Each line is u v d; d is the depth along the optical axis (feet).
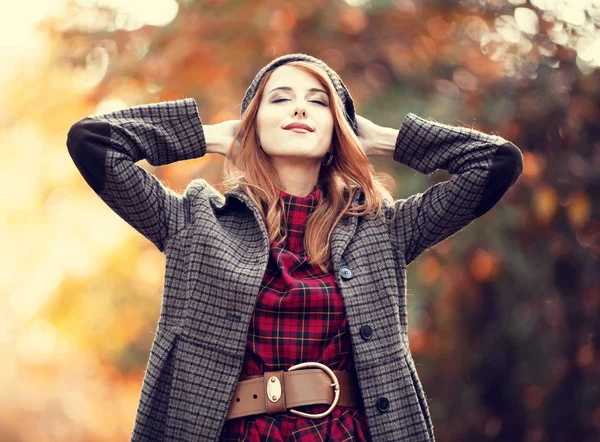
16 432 51.93
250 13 28.40
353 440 11.36
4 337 53.06
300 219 12.49
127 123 12.32
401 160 13.20
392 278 12.14
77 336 48.44
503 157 12.55
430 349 28.07
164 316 11.88
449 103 26.81
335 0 28.89
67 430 52.29
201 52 28.60
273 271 12.01
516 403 27.07
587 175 26.50
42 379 54.08
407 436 11.55
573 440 26.76
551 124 26.55
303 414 11.28
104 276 42.96
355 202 12.71
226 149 13.09
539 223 26.35
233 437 11.42
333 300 11.76
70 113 35.35
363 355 11.55
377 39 29.04
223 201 12.96
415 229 12.62
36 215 45.68
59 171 43.96
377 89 28.37
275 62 13.06
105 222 45.52
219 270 11.71
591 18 27.35
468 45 28.71
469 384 27.55
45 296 47.39
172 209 12.23
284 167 12.82
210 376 11.44
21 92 35.81
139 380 48.26
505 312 26.50
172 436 11.41
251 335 11.60
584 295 26.55
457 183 12.50
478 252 26.35
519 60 27.73
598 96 26.89
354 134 12.99
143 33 30.09
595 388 26.53
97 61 30.45
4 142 40.78
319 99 12.80
